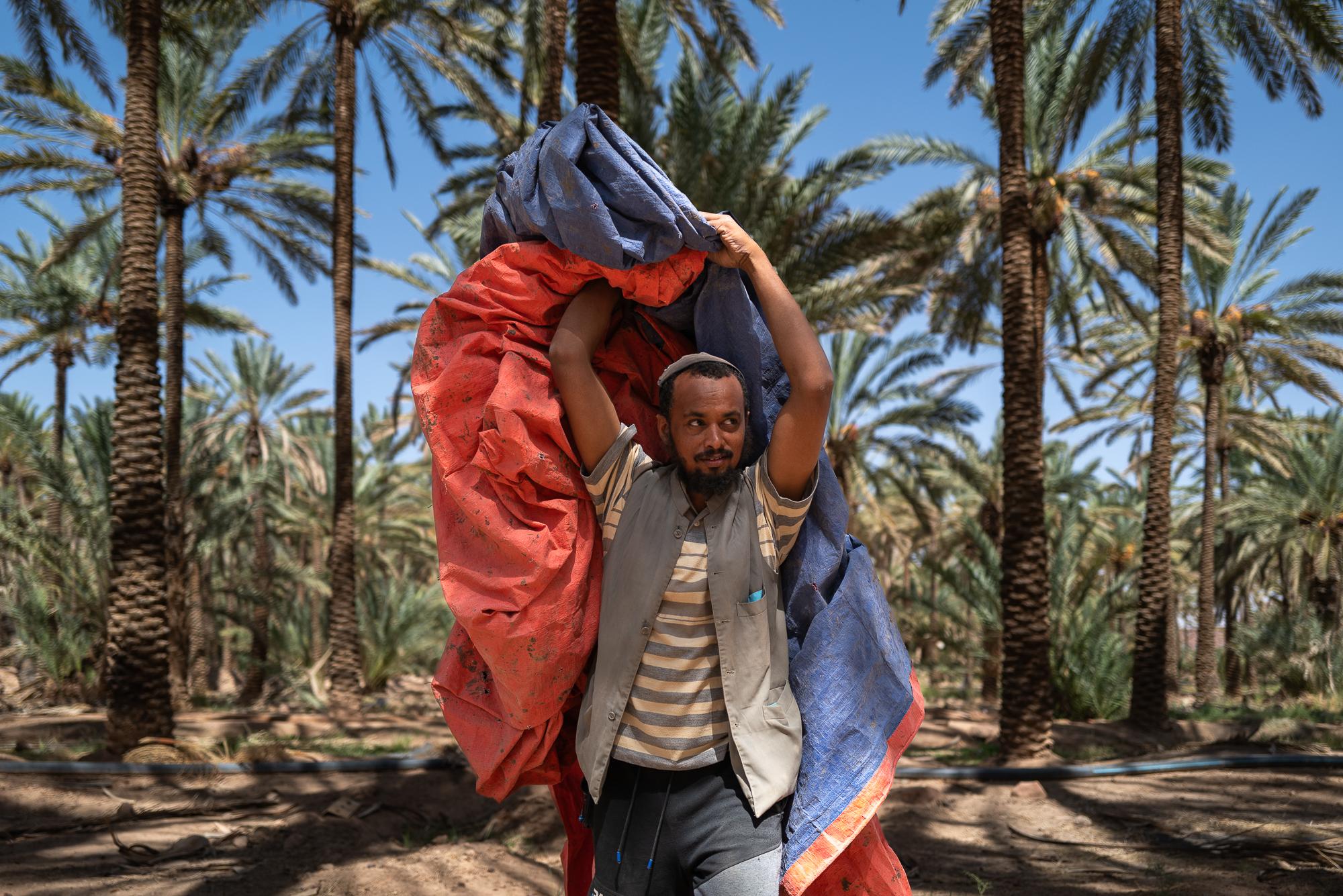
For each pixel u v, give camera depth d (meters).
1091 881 5.25
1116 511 25.97
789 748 2.08
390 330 20.27
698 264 2.20
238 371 28.36
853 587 2.31
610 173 2.12
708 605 2.10
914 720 2.29
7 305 22.67
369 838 6.70
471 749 2.29
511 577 2.10
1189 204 19.47
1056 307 22.19
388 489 29.61
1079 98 17.67
